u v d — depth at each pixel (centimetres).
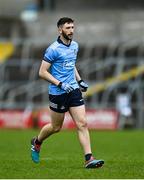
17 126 6906
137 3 9912
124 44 7812
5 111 6956
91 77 7431
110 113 6762
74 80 2497
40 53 7919
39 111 6981
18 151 3772
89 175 2269
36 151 2653
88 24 8969
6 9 9094
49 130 2577
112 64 7425
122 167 2580
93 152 3784
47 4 10031
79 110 2464
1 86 7362
